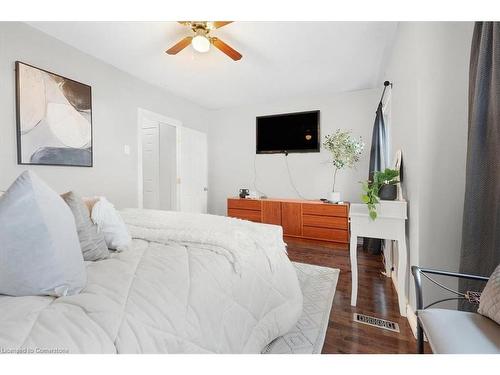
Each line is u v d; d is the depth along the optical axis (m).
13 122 1.94
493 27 1.05
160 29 2.10
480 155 1.13
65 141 2.28
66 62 2.32
